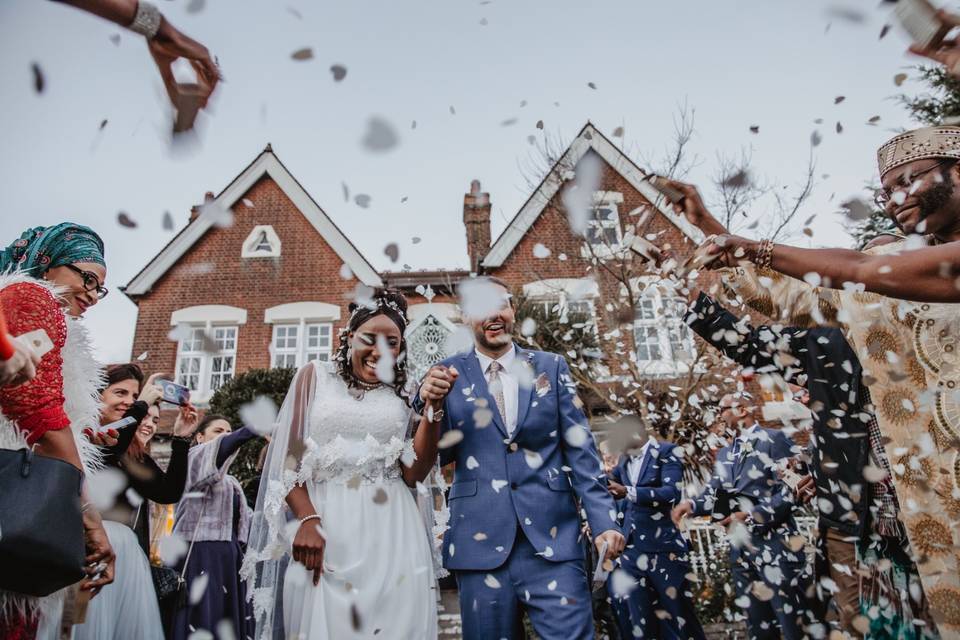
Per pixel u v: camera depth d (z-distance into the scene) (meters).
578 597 2.18
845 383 2.28
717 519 4.26
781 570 3.71
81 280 1.91
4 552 1.30
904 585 2.18
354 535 2.14
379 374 2.26
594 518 2.27
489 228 13.67
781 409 5.26
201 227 13.23
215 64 1.06
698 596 5.42
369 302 2.31
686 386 6.92
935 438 1.84
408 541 2.25
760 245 1.71
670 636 3.82
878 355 1.97
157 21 1.00
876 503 2.21
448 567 2.35
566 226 12.12
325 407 2.30
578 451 2.44
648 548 3.97
